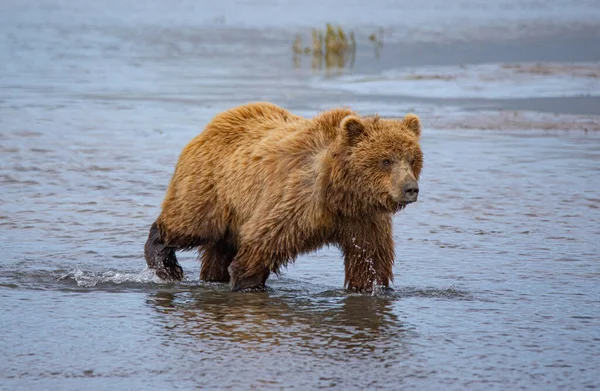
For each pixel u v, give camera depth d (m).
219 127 16.98
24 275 17.12
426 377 12.20
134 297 15.91
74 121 34.22
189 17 95.69
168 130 32.81
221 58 58.34
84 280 16.91
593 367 12.56
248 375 12.21
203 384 11.91
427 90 42.28
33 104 38.03
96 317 14.67
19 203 22.80
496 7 116.69
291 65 54.06
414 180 13.98
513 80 45.16
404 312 14.99
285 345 13.37
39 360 12.73
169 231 17.16
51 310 15.02
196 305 15.40
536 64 51.34
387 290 16.06
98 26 82.31
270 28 80.31
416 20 91.06
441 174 26.25
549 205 22.77
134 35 73.62
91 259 18.45
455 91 41.94
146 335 13.78
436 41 68.38
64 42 67.38
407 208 22.72
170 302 15.60
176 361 12.71
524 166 27.16
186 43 68.06
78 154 28.53
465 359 12.87
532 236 20.06
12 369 12.40
